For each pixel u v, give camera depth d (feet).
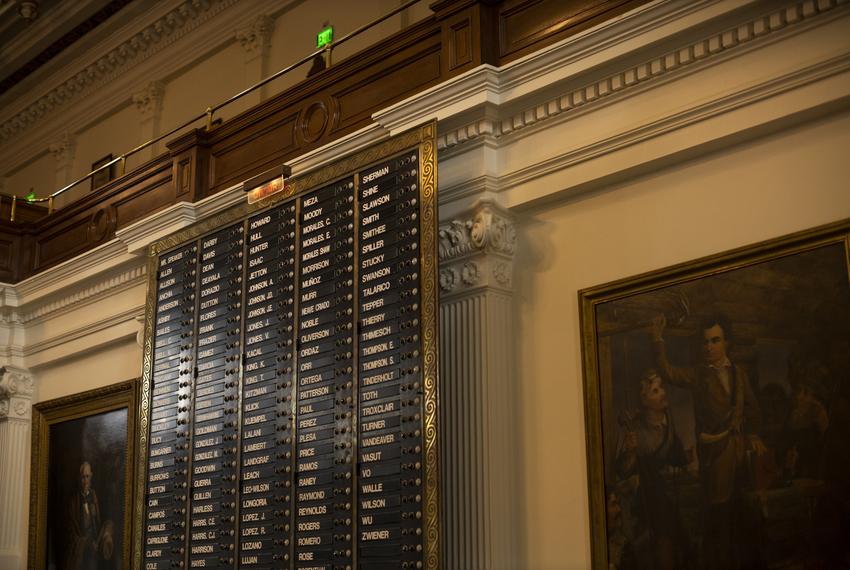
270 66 40.60
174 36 45.09
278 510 24.73
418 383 22.03
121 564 31.96
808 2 18.93
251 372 26.58
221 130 31.01
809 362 18.16
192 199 30.94
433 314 22.00
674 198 20.98
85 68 49.21
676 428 19.80
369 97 26.68
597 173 21.86
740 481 18.67
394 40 25.99
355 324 23.77
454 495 22.08
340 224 24.91
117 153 48.29
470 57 24.00
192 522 27.37
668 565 19.34
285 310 25.96
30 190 54.13
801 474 17.89
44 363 37.63
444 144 24.27
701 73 20.61
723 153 20.36
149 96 46.19
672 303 20.38
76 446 35.53
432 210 22.63
